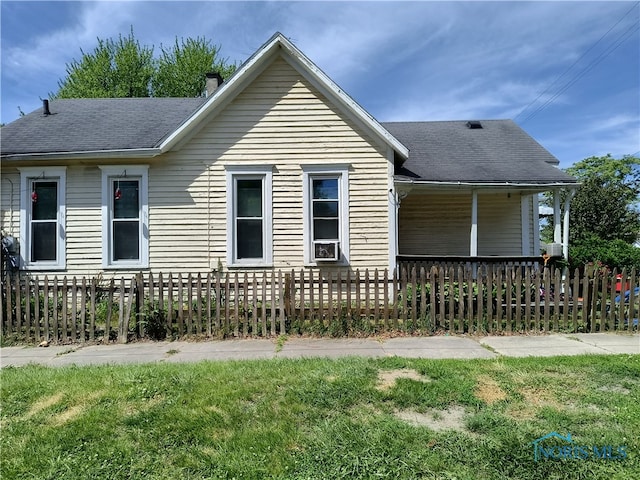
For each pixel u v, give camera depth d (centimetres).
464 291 714
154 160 866
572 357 516
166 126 977
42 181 890
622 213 1772
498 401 375
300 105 866
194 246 864
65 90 2422
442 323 693
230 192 863
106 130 961
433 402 372
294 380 425
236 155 865
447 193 1151
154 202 867
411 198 1182
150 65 2539
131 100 1188
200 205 866
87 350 622
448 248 1174
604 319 690
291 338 673
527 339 646
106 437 319
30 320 692
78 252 875
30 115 1074
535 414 350
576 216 1825
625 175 3028
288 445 301
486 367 473
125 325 673
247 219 871
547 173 973
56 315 672
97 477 269
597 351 567
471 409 361
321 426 327
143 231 866
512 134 1257
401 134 1255
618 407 360
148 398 389
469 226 1173
